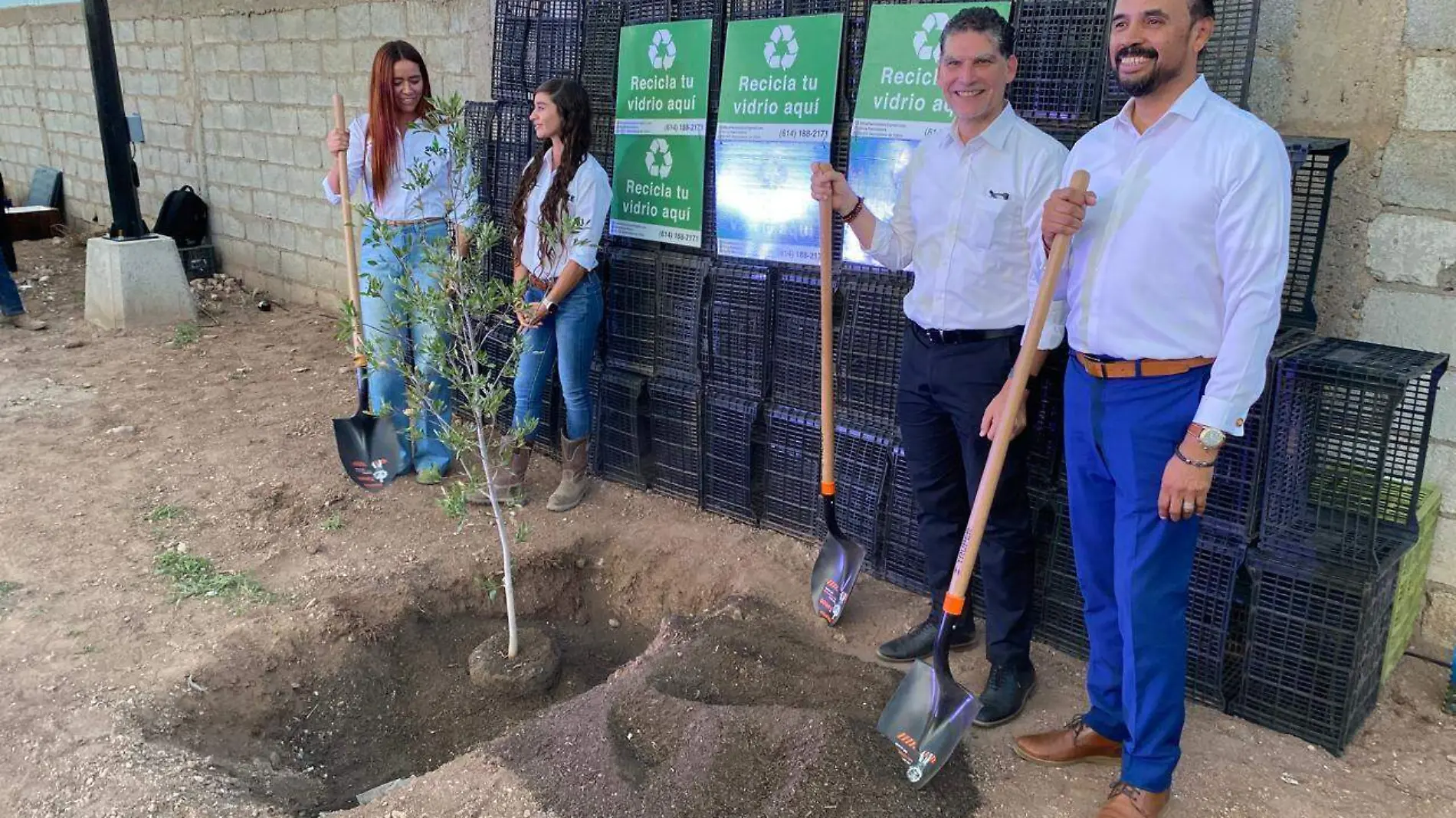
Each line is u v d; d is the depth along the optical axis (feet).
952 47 9.14
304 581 13.20
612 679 11.10
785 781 9.12
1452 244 10.37
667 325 15.05
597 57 15.39
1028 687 10.57
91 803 9.21
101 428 18.40
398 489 15.89
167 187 32.50
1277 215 7.30
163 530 14.49
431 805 9.18
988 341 9.82
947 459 10.64
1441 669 11.27
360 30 23.39
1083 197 7.88
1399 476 10.29
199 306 27.50
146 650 11.60
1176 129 7.72
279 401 20.03
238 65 27.63
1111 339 8.14
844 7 12.35
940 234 9.89
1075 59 10.70
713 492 15.01
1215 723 10.32
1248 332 7.42
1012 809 9.12
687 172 14.26
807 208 13.07
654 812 8.93
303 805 10.10
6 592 12.69
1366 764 9.75
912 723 9.45
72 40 35.53
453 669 12.57
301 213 26.99
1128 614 8.40
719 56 13.75
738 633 11.68
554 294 13.97
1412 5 10.19
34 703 10.56
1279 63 11.07
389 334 13.75
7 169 42.78
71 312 26.71
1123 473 8.32
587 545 14.46
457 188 14.16
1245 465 9.98
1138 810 8.63
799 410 13.80
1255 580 10.02
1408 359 9.67
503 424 17.62
